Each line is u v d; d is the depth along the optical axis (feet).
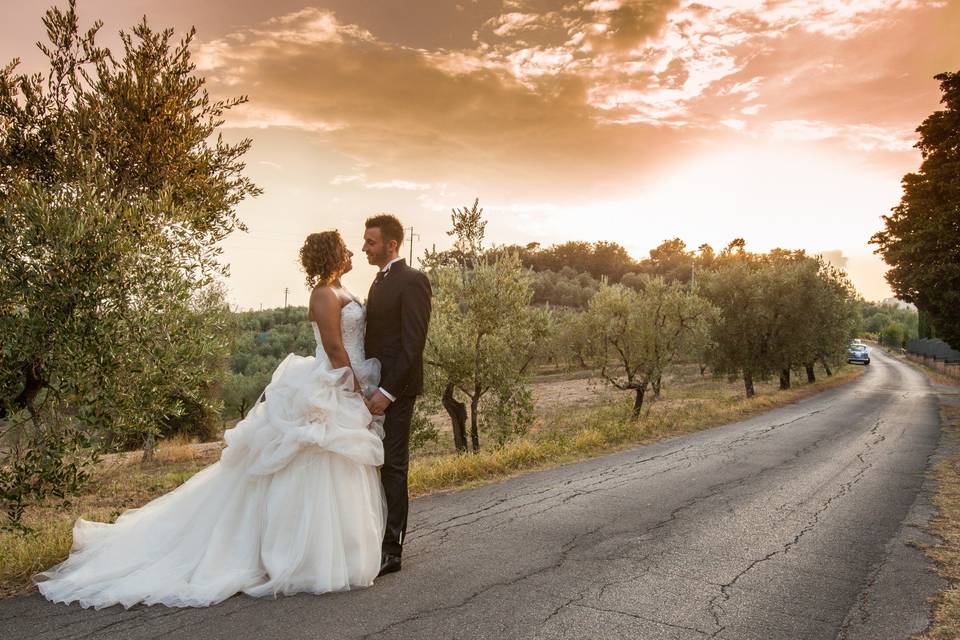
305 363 12.85
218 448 69.36
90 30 25.77
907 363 227.81
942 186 83.10
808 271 100.42
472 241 47.26
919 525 19.61
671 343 66.90
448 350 45.70
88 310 15.30
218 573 11.64
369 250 13.62
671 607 11.87
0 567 12.71
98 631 9.90
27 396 15.81
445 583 12.58
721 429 49.08
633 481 25.57
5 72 25.05
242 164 29.73
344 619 10.57
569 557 14.73
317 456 12.21
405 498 13.39
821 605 12.41
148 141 25.95
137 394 15.89
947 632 11.18
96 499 29.86
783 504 22.04
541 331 48.98
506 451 30.17
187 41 27.30
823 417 60.95
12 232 15.44
